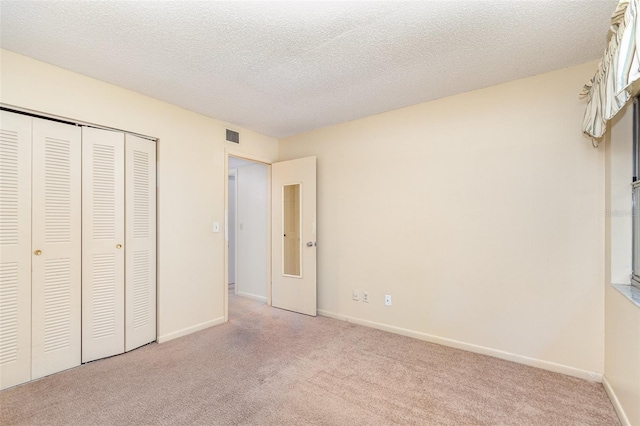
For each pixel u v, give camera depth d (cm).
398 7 162
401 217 312
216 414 183
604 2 158
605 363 213
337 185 363
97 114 249
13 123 212
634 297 169
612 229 205
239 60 219
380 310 326
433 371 235
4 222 208
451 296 282
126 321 269
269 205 424
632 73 119
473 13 167
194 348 277
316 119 347
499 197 259
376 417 181
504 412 185
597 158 222
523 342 247
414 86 262
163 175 295
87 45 200
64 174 236
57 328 232
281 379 223
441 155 288
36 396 200
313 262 373
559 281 234
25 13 167
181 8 163
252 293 463
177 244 306
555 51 208
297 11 166
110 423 175
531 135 245
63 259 235
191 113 320
